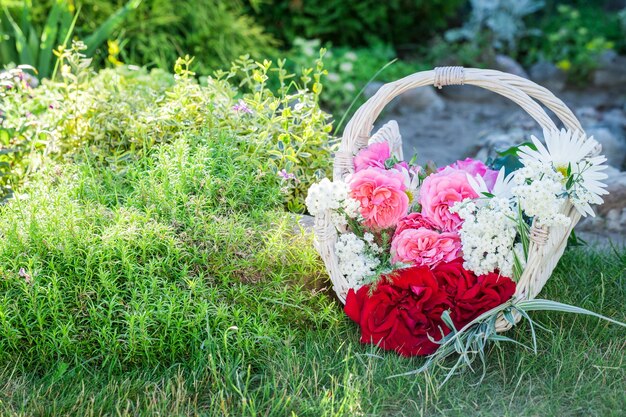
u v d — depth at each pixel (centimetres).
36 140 334
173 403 238
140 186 285
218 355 253
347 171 279
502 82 266
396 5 702
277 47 677
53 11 473
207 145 297
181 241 268
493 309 254
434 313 258
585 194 250
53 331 245
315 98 340
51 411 232
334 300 278
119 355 252
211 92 334
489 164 308
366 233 271
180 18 555
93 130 332
